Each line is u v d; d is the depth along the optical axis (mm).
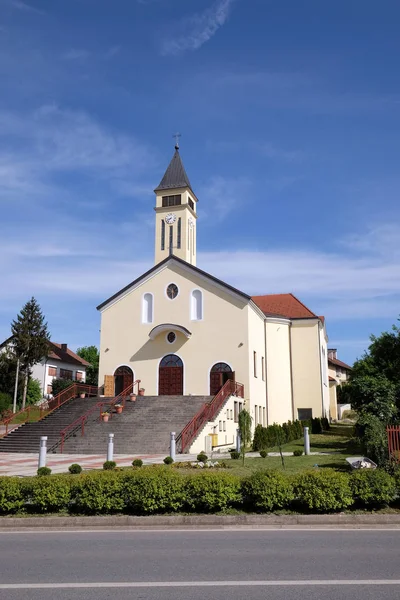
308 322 43188
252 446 27922
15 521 10422
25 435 29078
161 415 30062
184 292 37500
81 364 69188
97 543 8758
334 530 9758
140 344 37656
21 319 56469
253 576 6762
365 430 20219
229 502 11180
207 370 35688
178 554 7922
